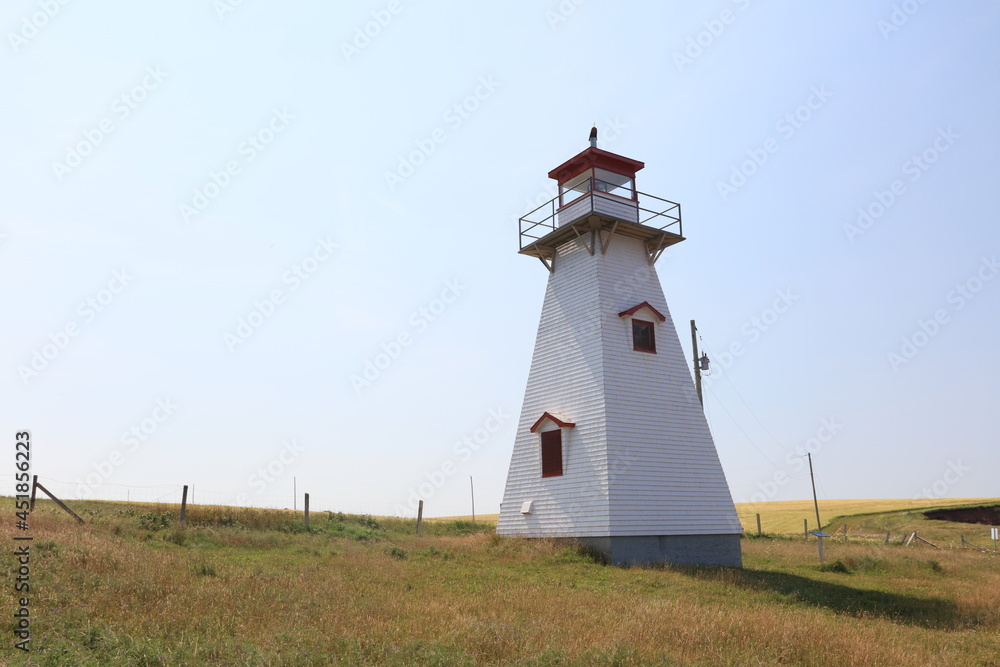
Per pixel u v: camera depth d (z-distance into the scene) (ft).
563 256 102.99
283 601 47.34
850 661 43.50
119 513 98.43
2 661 31.01
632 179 103.71
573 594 59.00
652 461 91.86
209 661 33.55
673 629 45.98
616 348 94.17
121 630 37.29
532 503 96.84
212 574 56.24
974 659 48.16
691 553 91.45
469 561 80.53
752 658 41.68
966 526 190.39
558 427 95.14
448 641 39.45
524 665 35.76
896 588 78.13
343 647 37.06
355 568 66.54
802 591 71.31
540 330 103.40
